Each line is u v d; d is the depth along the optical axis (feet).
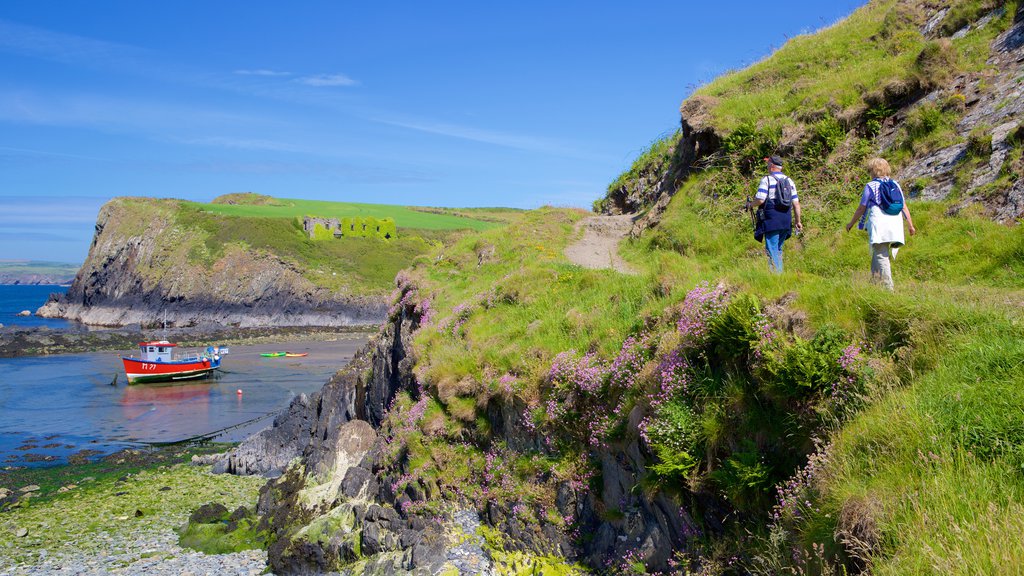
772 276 27.45
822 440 19.54
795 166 51.65
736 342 23.86
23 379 149.69
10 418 108.37
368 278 338.13
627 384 29.55
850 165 47.80
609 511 28.63
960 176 38.73
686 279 34.30
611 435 28.66
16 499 65.77
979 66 46.37
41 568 47.37
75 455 84.58
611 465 29.25
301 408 76.33
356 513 42.73
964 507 14.99
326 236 362.53
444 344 50.39
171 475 73.56
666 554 25.04
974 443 16.47
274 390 136.67
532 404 34.86
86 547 51.42
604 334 34.96
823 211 45.19
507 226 78.79
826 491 17.66
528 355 38.47
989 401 17.12
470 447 39.83
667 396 25.59
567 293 47.21
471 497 36.91
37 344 206.18
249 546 48.91
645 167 82.64
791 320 23.36
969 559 13.60
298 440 74.74
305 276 328.29
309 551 41.27
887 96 49.34
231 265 328.70
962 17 53.62
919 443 16.94
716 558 21.81
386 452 45.34
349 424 56.34
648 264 54.85
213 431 98.99
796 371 21.04
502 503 34.42
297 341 246.27
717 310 25.38
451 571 32.40
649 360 28.91
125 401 124.16
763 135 55.83
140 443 91.76
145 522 57.31
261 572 43.62
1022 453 15.49
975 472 15.51
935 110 44.62
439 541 34.71
